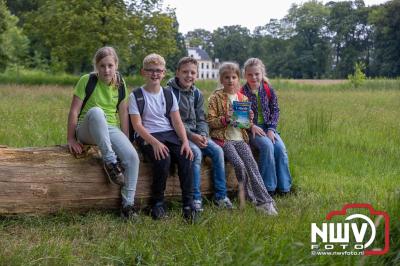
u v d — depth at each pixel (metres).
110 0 33.00
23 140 8.73
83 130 5.25
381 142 9.87
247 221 4.95
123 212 5.29
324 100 21.03
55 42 34.06
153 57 5.59
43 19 32.84
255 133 6.37
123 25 32.25
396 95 25.81
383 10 90.69
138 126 5.51
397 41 89.06
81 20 31.77
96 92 5.41
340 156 8.62
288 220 5.09
